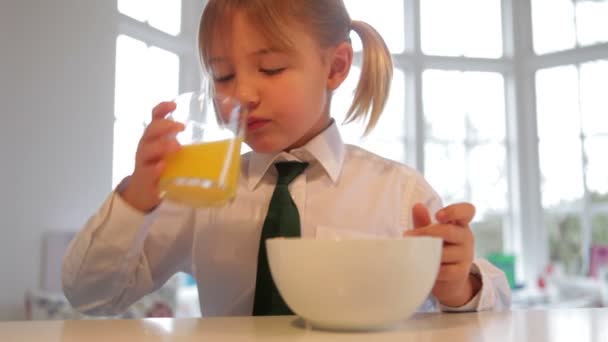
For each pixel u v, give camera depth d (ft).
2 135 6.43
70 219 7.27
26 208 6.70
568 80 12.01
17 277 6.57
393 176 3.83
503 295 2.92
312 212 3.50
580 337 1.64
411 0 11.95
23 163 6.67
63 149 7.19
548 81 12.19
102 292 2.99
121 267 2.83
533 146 12.18
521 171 12.20
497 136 12.39
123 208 2.65
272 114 3.01
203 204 2.37
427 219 2.44
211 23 3.13
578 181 11.86
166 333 1.76
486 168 12.27
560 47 12.14
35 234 6.79
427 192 3.85
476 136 12.30
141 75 8.87
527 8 12.34
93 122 7.64
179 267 3.75
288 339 1.63
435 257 1.84
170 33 9.30
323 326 1.80
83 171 7.47
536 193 12.12
